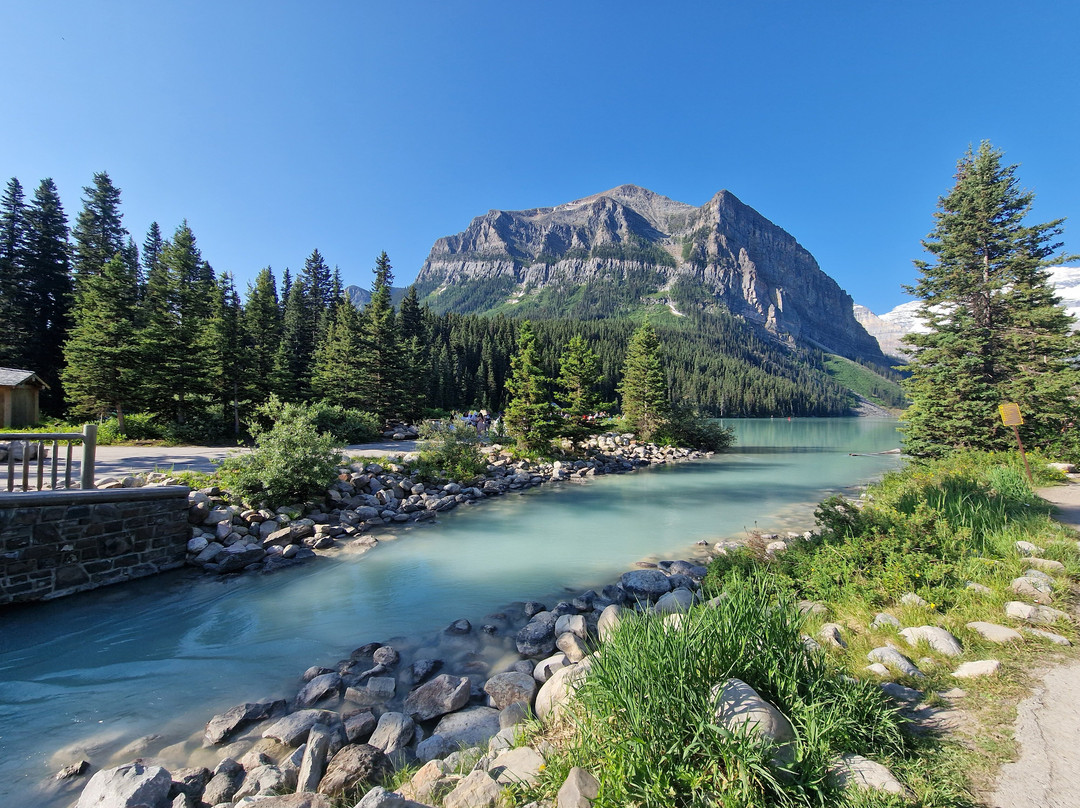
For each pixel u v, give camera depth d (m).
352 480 14.62
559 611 7.32
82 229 43.50
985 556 6.09
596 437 36.56
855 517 7.76
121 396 24.02
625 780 2.46
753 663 3.08
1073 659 3.77
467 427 20.86
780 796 2.30
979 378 17.92
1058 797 2.34
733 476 23.75
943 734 2.94
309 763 3.91
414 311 63.00
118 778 3.55
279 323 42.31
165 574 9.02
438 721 4.76
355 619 7.27
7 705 5.07
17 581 7.34
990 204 18.28
